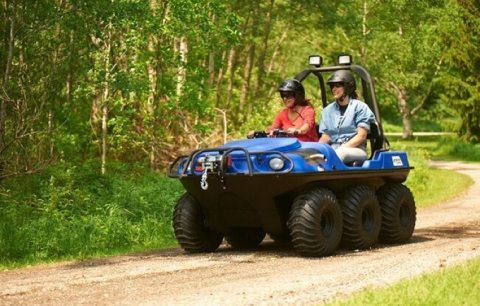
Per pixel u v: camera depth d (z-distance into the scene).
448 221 23.06
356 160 16.17
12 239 16.69
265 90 55.03
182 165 15.62
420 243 17.16
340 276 12.45
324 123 16.88
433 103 97.62
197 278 12.45
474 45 70.56
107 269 13.52
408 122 94.19
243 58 59.19
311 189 15.07
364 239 15.83
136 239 18.28
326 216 15.03
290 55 77.50
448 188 37.69
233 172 14.71
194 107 30.39
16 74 22.34
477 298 10.10
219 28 30.19
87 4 22.44
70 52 22.83
